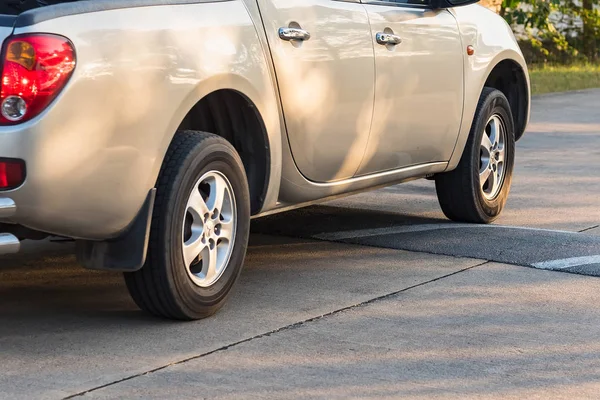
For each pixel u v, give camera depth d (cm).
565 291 648
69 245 777
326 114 654
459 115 798
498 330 566
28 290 645
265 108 604
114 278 679
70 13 502
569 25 3195
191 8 565
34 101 487
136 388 470
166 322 575
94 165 507
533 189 1043
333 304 614
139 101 522
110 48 511
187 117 627
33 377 483
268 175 620
